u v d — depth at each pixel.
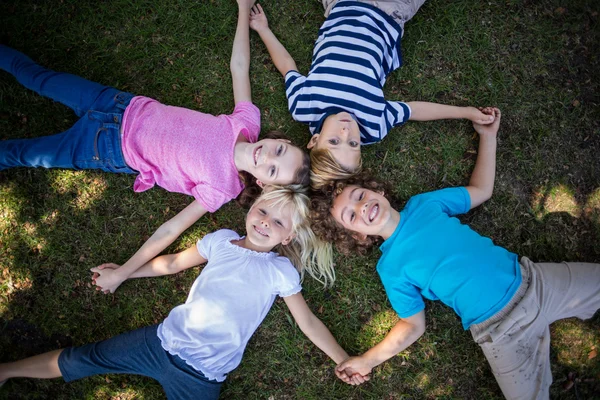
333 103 2.27
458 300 2.24
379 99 2.30
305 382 2.46
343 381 2.45
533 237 2.50
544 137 2.53
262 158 2.11
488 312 2.20
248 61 2.39
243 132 2.28
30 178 2.43
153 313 2.46
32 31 2.44
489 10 2.54
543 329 2.21
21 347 2.40
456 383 2.45
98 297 2.44
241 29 2.39
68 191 2.45
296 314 2.33
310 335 2.34
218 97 2.52
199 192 2.26
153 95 2.50
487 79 2.54
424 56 2.54
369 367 2.30
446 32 2.54
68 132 2.20
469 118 2.44
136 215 2.47
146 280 2.46
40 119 2.44
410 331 2.29
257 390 2.44
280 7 2.54
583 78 2.54
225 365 2.22
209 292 2.22
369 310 2.49
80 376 2.20
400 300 2.29
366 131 2.29
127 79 2.49
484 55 2.54
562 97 2.54
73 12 2.46
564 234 2.51
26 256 2.42
